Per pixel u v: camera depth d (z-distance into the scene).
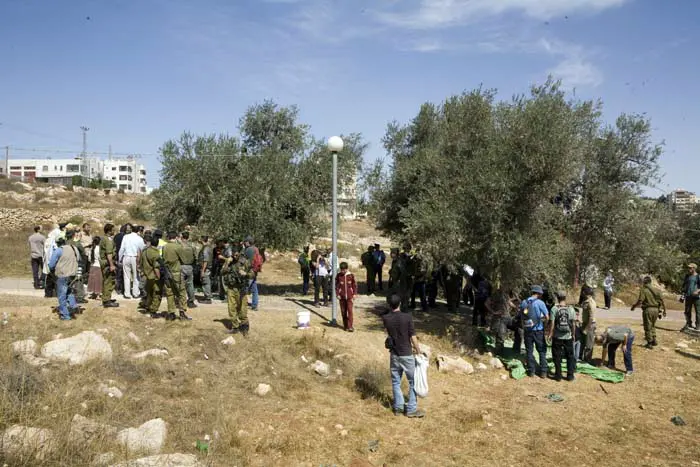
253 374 10.41
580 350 13.98
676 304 26.30
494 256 13.36
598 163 17.67
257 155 19.25
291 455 7.51
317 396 10.05
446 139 17.16
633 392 11.86
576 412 10.41
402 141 22.67
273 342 12.04
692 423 9.95
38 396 7.38
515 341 14.46
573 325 12.58
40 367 8.50
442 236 13.59
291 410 9.15
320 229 20.39
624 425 9.73
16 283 18.33
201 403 8.60
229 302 12.02
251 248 15.38
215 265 17.19
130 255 14.76
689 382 12.62
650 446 8.80
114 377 8.91
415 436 8.74
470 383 12.00
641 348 15.34
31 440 5.95
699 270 29.62
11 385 7.34
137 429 6.98
